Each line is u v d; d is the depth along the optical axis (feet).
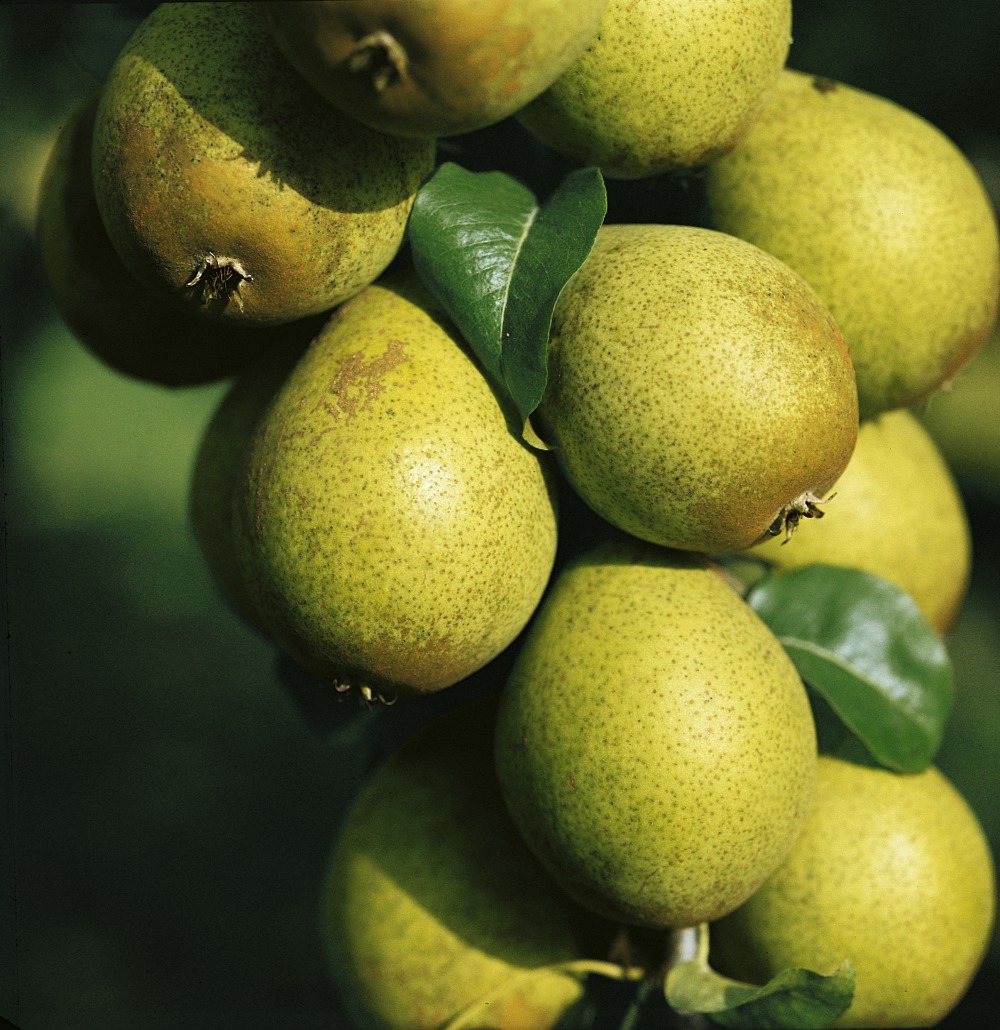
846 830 2.09
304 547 1.91
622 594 1.98
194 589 4.62
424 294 1.98
